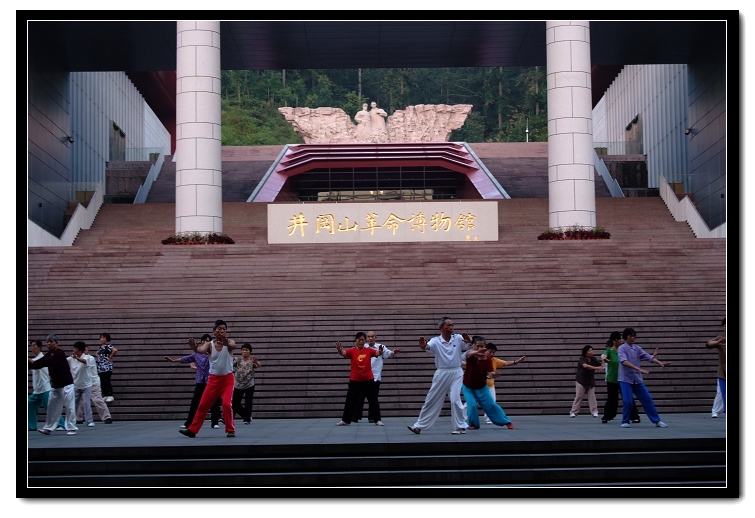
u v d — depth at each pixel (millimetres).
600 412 15109
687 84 35062
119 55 33219
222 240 26656
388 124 44031
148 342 17250
